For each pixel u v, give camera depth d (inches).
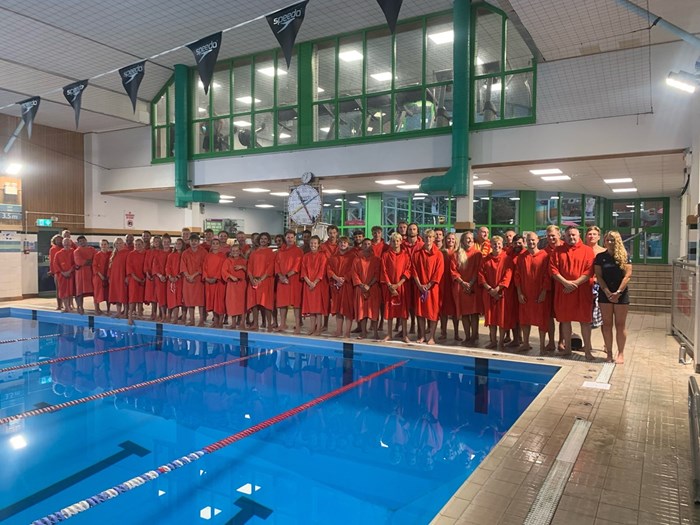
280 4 319.3
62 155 504.7
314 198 380.2
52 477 120.3
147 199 573.3
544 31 251.1
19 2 304.7
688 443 126.0
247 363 238.7
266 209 837.8
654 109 278.5
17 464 128.0
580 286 214.7
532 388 199.6
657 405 156.6
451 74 372.2
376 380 210.2
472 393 192.5
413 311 268.7
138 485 117.0
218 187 458.3
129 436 147.6
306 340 271.6
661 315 386.3
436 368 231.9
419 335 258.5
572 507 93.8
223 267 297.3
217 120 442.0
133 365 233.9
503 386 202.2
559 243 223.5
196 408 173.8
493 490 100.8
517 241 243.0
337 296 273.4
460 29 318.0
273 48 408.5
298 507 106.5
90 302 438.6
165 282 319.9
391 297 255.6
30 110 338.6
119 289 335.0
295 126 407.2
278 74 438.0
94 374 217.9
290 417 164.7
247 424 158.1
